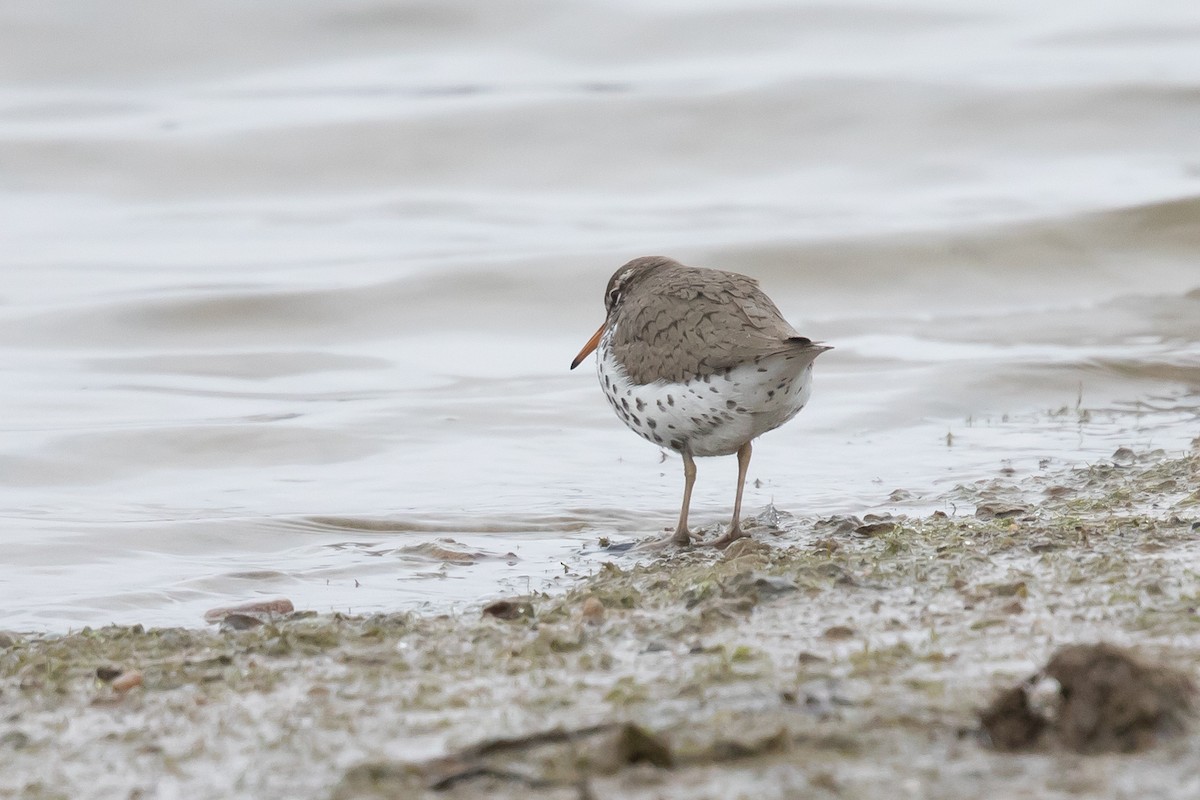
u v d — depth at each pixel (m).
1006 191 29.52
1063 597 8.48
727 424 11.13
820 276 24.17
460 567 11.52
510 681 7.59
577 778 6.06
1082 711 6.20
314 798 6.20
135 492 14.30
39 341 21.22
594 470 15.04
